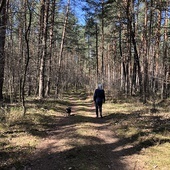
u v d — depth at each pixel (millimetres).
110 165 8109
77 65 82562
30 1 17391
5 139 10414
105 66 66938
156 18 33375
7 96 25156
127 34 31281
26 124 13047
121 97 30094
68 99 33531
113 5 31969
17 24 20875
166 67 33719
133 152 9406
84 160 8258
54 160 8469
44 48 25078
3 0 10492
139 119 14539
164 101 24453
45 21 24906
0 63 19422
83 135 11211
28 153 9109
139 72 27156
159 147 9711
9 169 7805
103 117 16859
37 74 29766
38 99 23891
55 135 11586
